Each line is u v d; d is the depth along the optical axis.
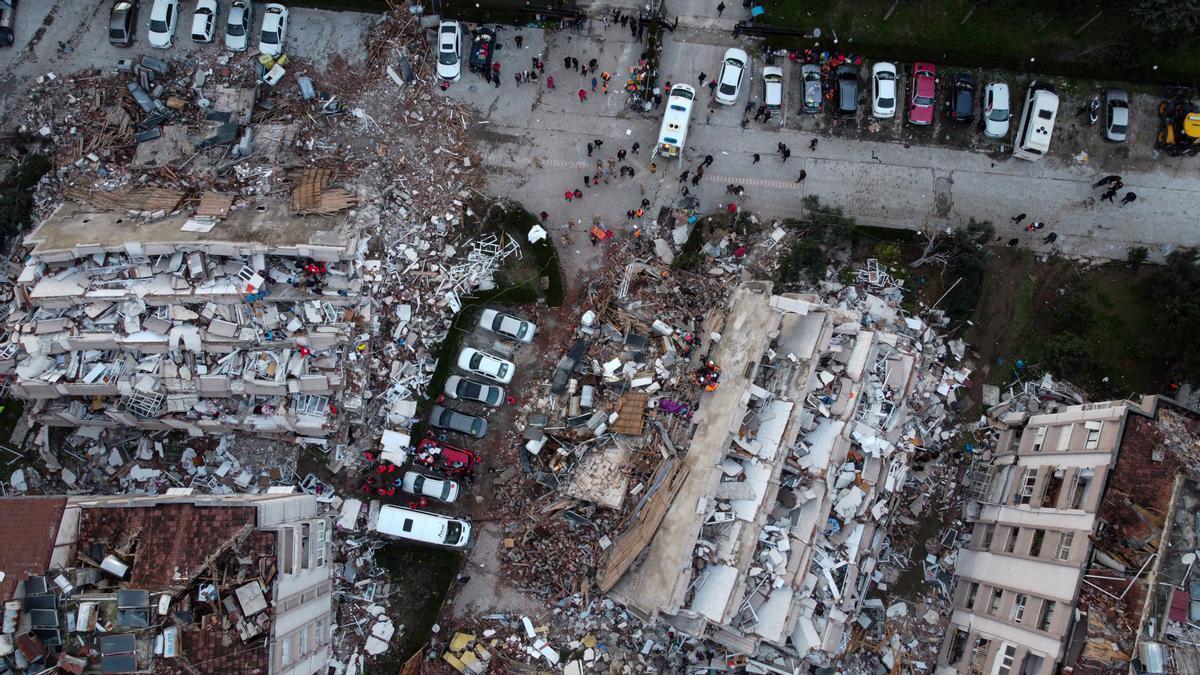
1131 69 44.97
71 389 38.19
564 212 44.47
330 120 44.03
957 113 44.91
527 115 44.97
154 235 38.78
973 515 41.66
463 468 41.34
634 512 39.38
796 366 38.19
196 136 42.81
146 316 38.34
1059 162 45.19
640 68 45.09
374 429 41.84
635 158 44.75
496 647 40.97
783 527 37.62
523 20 45.38
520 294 43.06
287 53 44.72
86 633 30.39
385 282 41.97
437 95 44.62
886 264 44.47
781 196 44.62
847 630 38.72
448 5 45.09
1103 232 44.69
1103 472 33.16
